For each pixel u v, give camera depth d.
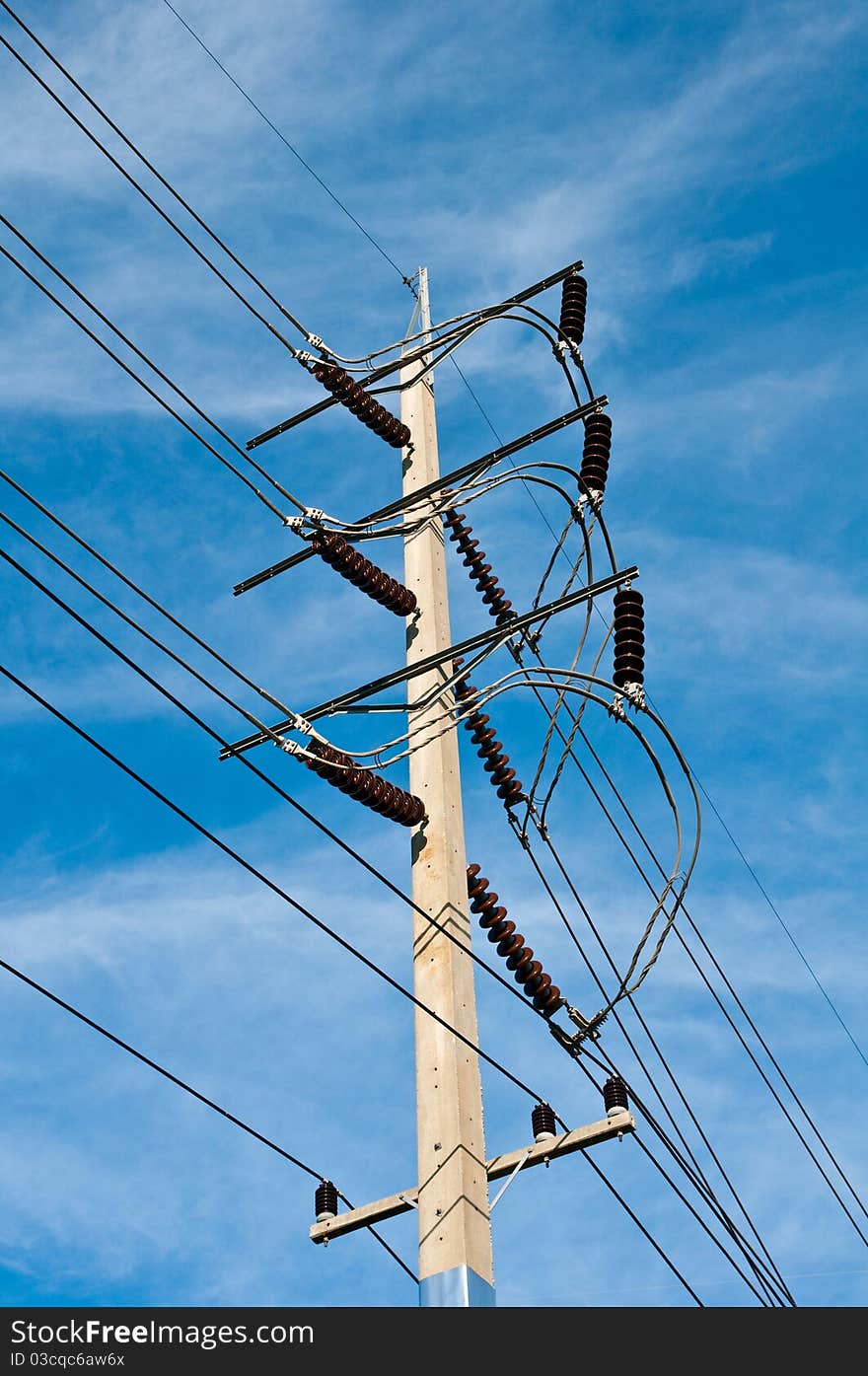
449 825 10.21
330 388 12.30
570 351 11.84
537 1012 10.12
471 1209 8.75
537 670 10.02
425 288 13.66
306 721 9.40
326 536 10.95
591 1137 9.62
